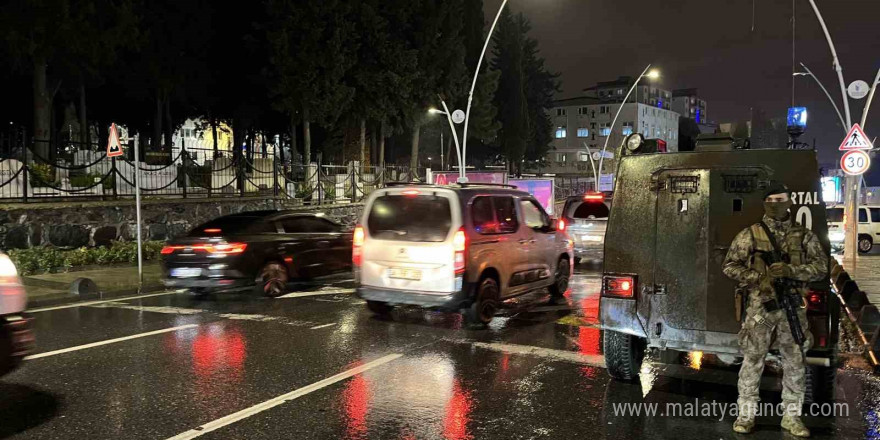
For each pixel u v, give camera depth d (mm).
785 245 4938
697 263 5742
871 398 6035
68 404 5789
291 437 5027
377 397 6016
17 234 15000
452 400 5941
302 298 11578
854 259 15625
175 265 11219
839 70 20375
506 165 62562
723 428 5273
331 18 32406
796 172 5457
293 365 7094
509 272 9656
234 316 9891
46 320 9609
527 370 6957
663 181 5883
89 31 25375
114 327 9086
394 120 41844
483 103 50375
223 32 38719
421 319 9695
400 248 8945
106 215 17062
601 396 6086
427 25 39938
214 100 40750
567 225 15984
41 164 17781
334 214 26766
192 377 6625
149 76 36531
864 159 16500
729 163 5668
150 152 23312
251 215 12094
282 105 33531
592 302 11258
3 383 6414
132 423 5320
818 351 5285
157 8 36125
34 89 26469
